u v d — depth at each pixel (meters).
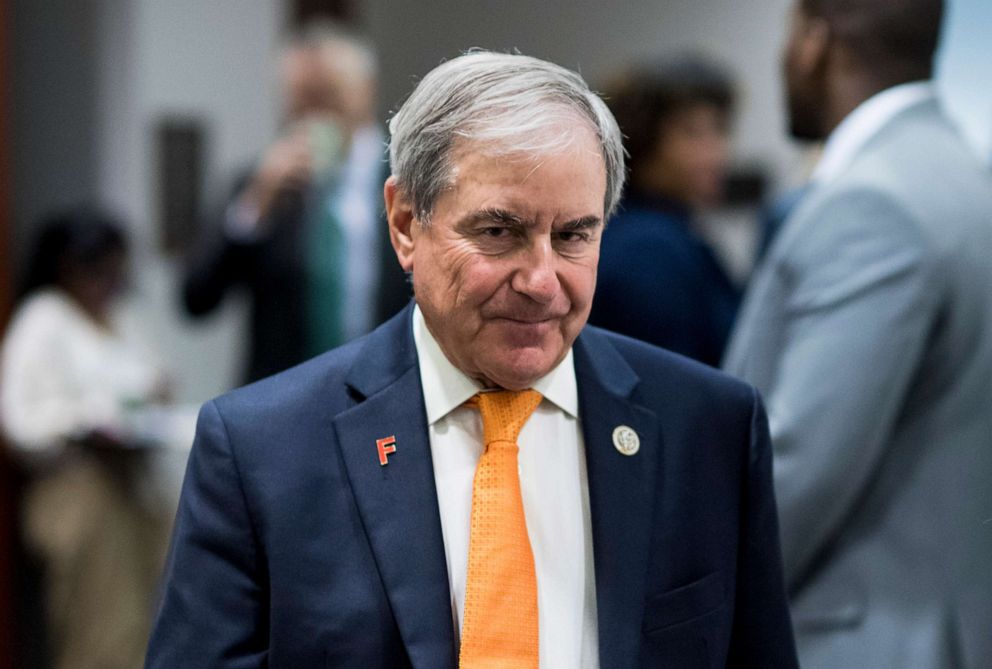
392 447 4.25
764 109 14.85
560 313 3.98
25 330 12.30
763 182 14.76
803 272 5.92
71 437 12.12
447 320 4.04
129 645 12.16
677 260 7.98
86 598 12.07
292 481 4.20
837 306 5.75
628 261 7.93
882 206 5.79
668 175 8.38
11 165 13.52
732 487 4.50
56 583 12.11
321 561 4.14
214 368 14.74
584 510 4.32
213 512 4.21
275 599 4.12
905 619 5.73
